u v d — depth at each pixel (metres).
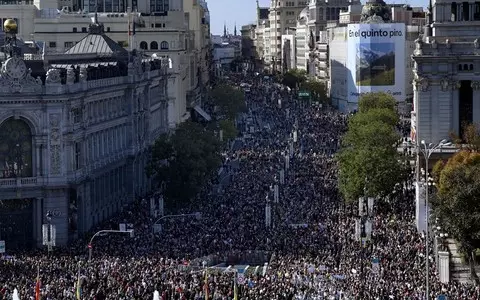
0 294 143.62
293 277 161.25
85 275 156.88
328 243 192.12
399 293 149.12
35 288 143.75
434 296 146.88
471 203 177.38
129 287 148.25
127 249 186.62
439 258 167.00
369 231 191.12
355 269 168.12
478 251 176.38
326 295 149.00
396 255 179.38
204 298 146.12
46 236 184.50
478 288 154.12
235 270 158.12
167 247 188.88
